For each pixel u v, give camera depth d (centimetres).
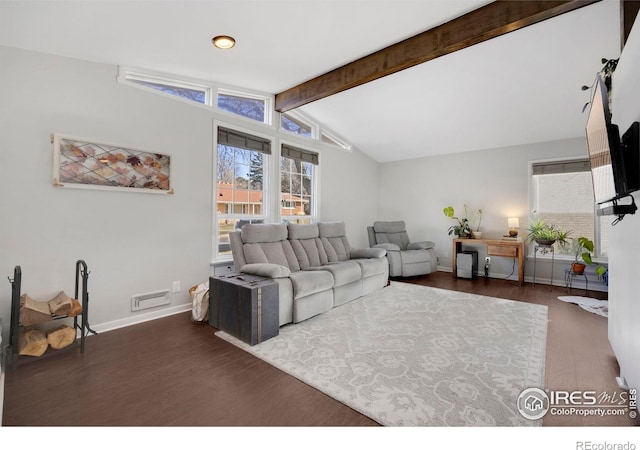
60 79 243
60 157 240
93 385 178
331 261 401
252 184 407
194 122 331
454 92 366
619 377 188
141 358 214
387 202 643
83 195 254
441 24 252
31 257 229
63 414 151
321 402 163
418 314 311
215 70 314
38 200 232
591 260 400
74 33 217
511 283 462
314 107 441
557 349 230
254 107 415
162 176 302
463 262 496
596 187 184
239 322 247
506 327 275
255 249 322
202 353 223
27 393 169
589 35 255
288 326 277
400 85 362
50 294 238
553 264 455
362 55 299
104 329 266
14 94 222
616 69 187
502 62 301
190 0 194
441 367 201
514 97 363
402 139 527
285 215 457
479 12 234
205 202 341
